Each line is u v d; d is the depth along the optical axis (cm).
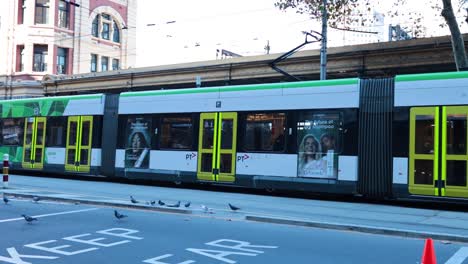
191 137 1702
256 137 1566
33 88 4481
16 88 4538
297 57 2622
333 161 1420
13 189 1550
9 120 2253
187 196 1490
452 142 1243
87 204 1257
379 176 1345
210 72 3114
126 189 1684
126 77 3656
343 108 1421
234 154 1599
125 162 1858
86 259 707
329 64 2517
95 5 4959
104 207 1214
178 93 1758
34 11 4566
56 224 979
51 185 1780
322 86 1466
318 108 1462
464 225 1000
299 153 1480
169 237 866
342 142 1412
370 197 1418
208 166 1652
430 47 2164
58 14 4634
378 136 1359
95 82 3903
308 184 1452
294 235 893
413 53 2238
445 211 1245
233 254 746
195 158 1683
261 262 702
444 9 1733
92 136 1955
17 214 1098
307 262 705
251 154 1564
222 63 3023
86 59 4859
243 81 2984
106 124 1936
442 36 2136
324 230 943
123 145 1875
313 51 2589
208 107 1673
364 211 1215
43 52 4600
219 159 1628
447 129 1252
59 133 2067
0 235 868
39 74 4556
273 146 1530
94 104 1969
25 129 2186
